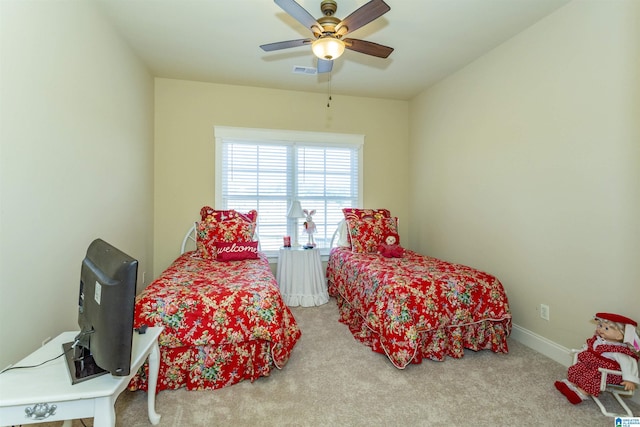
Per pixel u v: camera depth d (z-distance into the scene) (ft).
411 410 5.84
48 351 4.43
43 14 5.26
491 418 5.63
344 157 14.28
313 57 10.41
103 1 7.24
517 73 8.82
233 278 7.97
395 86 12.98
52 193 5.52
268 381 6.79
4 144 4.36
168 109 12.25
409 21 8.20
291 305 11.87
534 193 8.30
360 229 12.11
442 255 12.34
